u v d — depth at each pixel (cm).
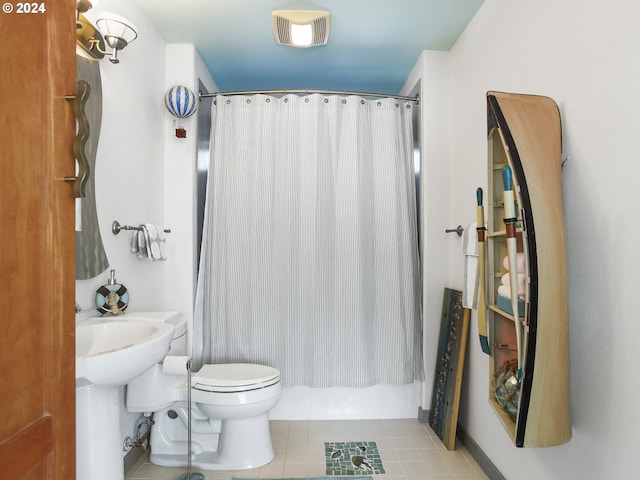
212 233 264
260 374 222
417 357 269
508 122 133
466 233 208
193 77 257
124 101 202
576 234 135
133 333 164
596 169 125
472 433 227
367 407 270
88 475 136
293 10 217
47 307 75
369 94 265
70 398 82
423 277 266
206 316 264
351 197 259
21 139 69
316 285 256
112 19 165
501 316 157
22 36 69
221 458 209
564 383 125
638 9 109
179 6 218
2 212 65
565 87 140
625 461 113
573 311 137
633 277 111
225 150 263
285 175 259
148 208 233
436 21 230
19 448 68
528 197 125
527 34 166
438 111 264
